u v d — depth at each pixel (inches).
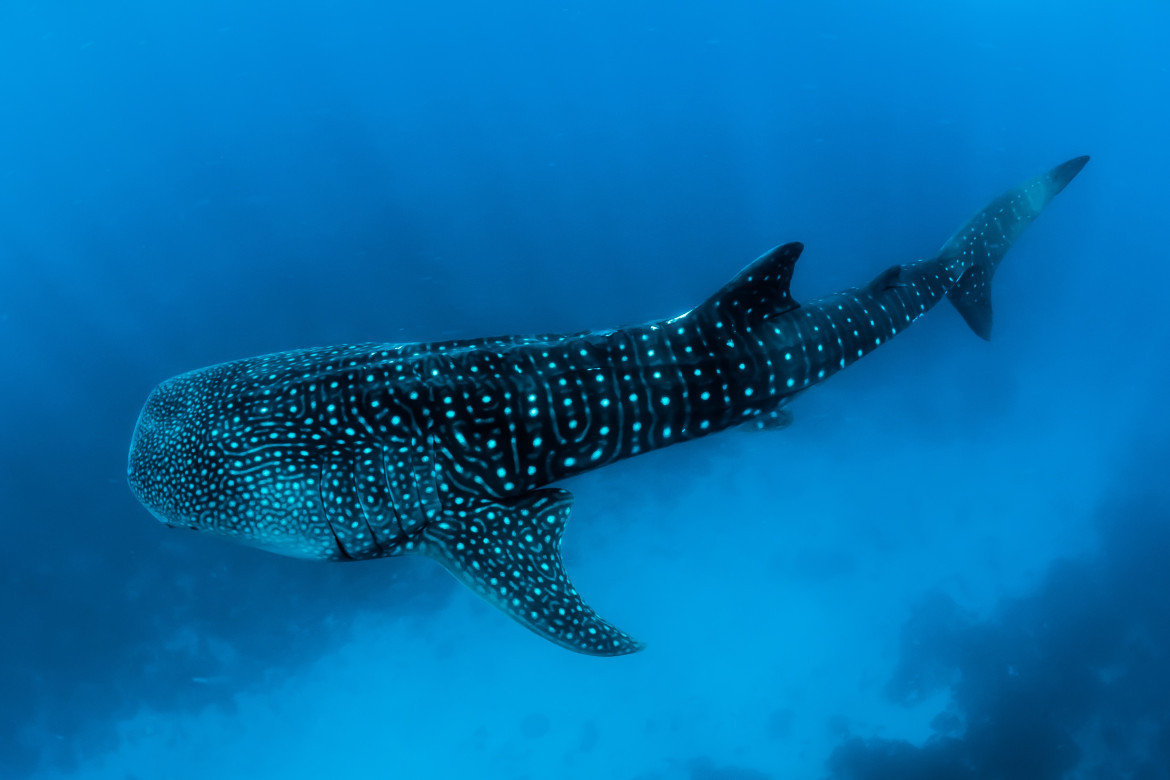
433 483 141.4
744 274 156.8
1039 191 241.9
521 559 144.7
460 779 900.6
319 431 141.6
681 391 151.3
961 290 224.7
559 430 145.6
